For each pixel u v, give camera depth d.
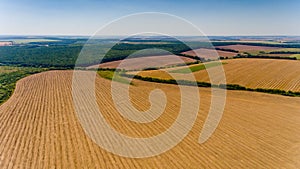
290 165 20.05
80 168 19.17
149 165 19.67
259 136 25.97
